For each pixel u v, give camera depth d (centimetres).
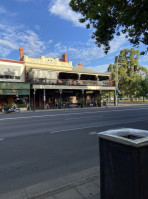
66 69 2888
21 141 639
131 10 662
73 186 290
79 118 1328
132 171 158
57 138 682
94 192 269
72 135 734
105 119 1258
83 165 412
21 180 341
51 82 2472
